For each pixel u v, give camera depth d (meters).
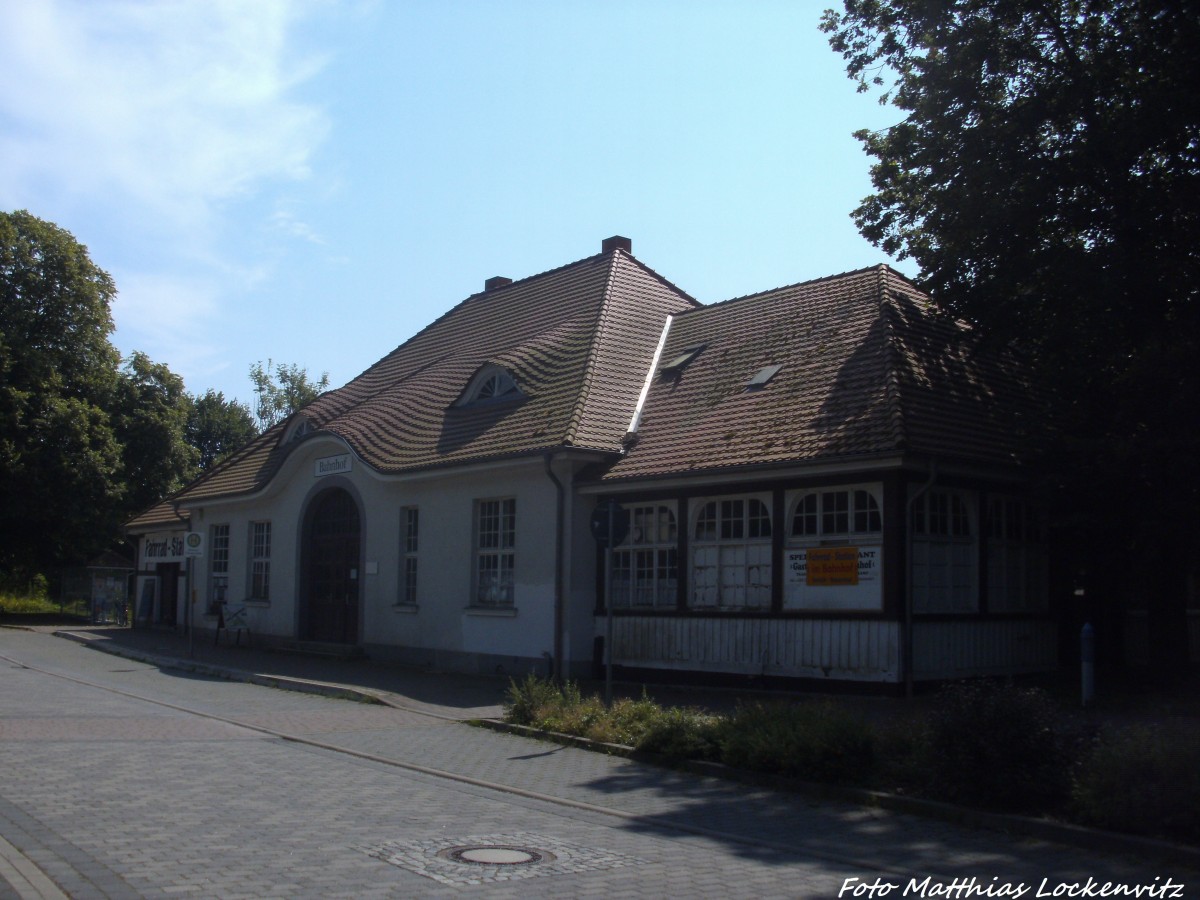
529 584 19.62
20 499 38.28
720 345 21.55
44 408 39.72
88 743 12.20
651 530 18.56
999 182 15.59
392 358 30.05
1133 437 14.66
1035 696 9.57
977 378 18.30
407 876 6.91
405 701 16.58
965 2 16.25
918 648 15.21
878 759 10.43
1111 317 15.30
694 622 17.50
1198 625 20.66
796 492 16.34
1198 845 7.75
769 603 16.61
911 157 17.02
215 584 30.27
